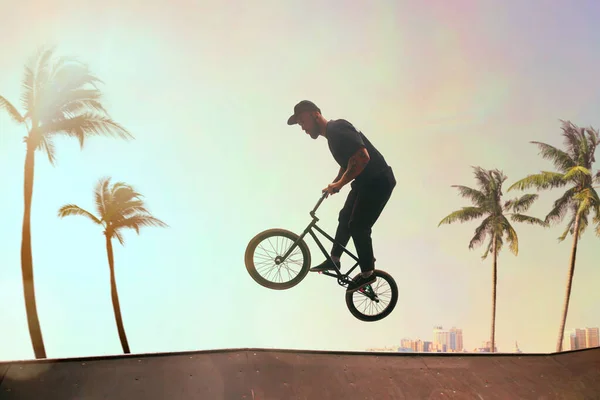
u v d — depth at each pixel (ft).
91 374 10.41
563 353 16.37
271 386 11.64
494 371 14.40
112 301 69.31
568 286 98.68
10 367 9.88
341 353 13.69
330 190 15.66
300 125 16.08
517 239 111.14
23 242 50.31
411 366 13.82
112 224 69.62
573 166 96.22
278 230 16.11
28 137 51.88
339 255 16.30
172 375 11.10
